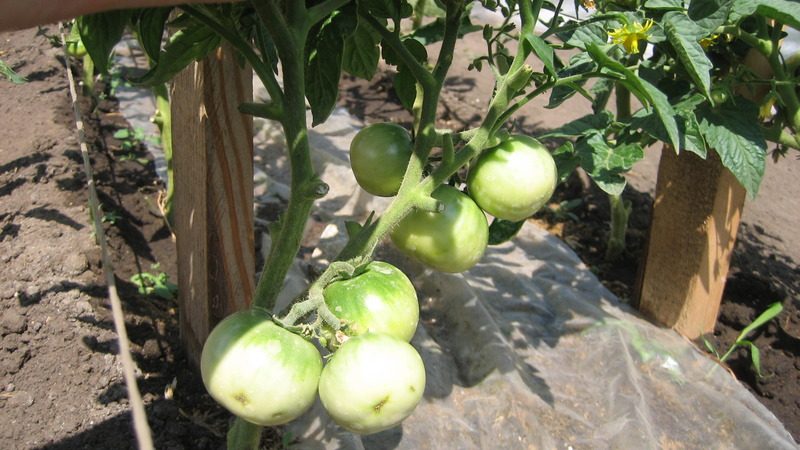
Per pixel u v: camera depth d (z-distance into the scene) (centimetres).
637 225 94
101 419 59
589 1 50
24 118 101
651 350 73
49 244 76
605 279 85
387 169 39
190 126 54
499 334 72
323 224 89
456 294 75
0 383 61
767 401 71
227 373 32
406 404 32
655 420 68
